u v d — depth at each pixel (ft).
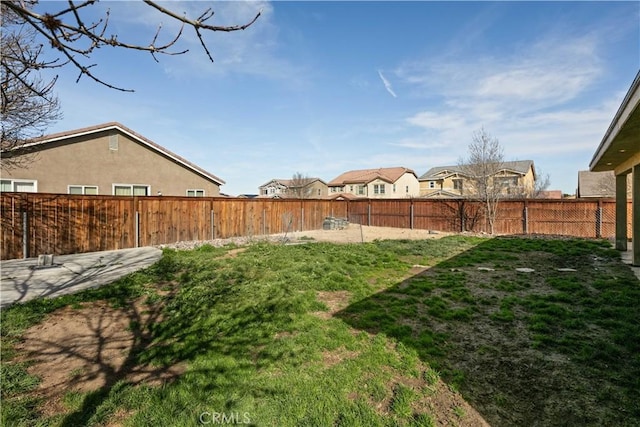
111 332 13.43
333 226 59.72
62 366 10.64
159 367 10.54
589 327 13.64
